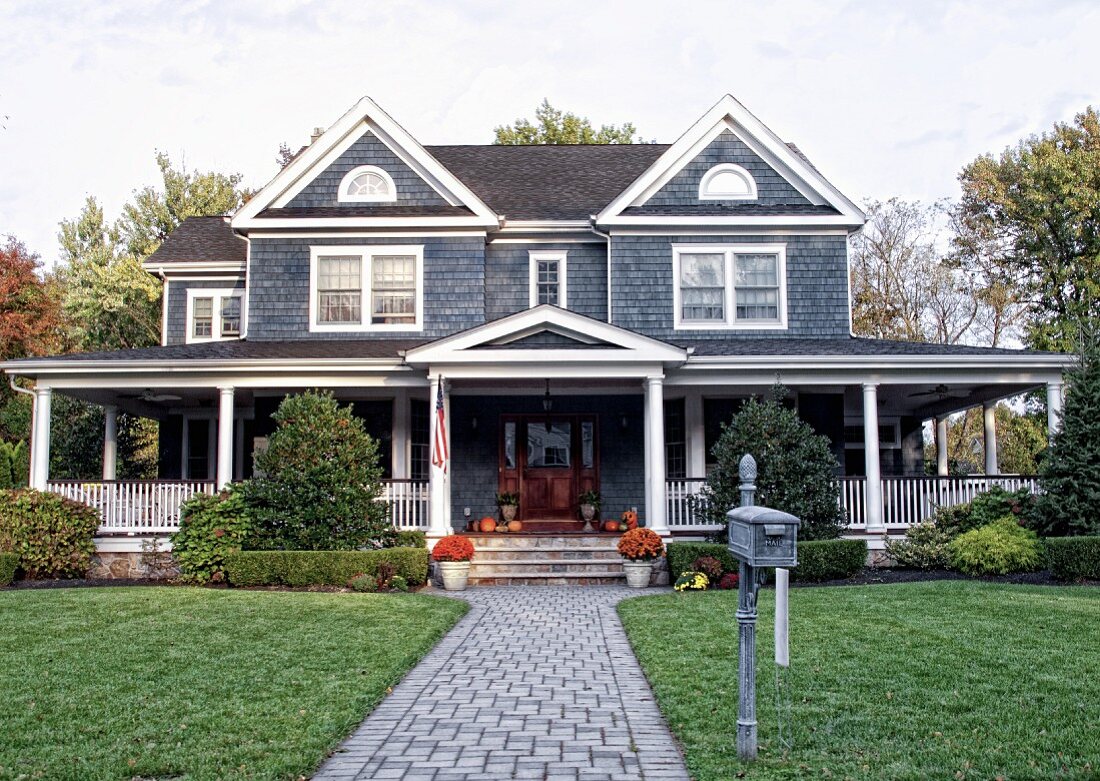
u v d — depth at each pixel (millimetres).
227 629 11250
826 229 20156
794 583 15508
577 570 17266
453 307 20109
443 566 15930
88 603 13039
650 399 17234
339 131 20328
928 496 18156
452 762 6445
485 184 22766
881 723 7164
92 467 31141
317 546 16094
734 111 20281
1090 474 15828
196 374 17672
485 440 20375
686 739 6840
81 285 38031
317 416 16531
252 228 20047
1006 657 9258
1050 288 35719
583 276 20766
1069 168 34312
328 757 6578
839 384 18062
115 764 6309
